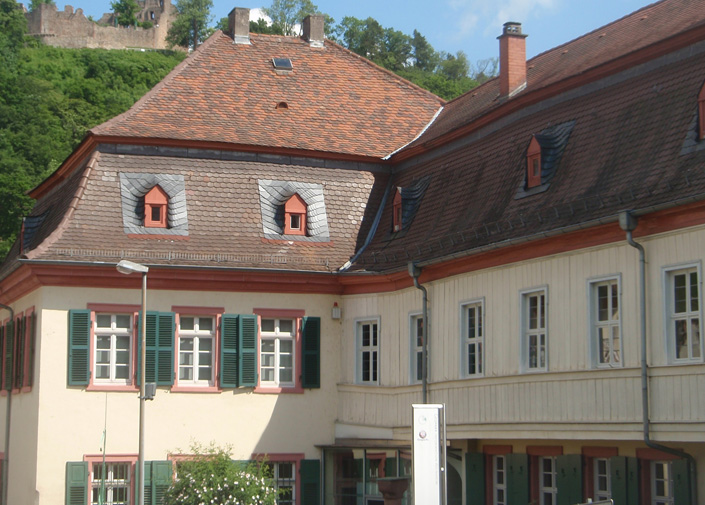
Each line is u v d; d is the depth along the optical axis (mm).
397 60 122938
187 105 31969
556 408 22125
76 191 29234
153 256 28641
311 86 34438
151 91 32000
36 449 27531
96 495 27891
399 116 34562
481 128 28688
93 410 28016
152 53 124375
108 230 28875
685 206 19188
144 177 29891
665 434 19344
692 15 23953
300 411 29812
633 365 20438
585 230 21625
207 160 30734
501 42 29703
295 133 32312
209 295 29266
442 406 16547
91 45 134625
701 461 19703
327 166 31938
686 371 19031
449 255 25406
